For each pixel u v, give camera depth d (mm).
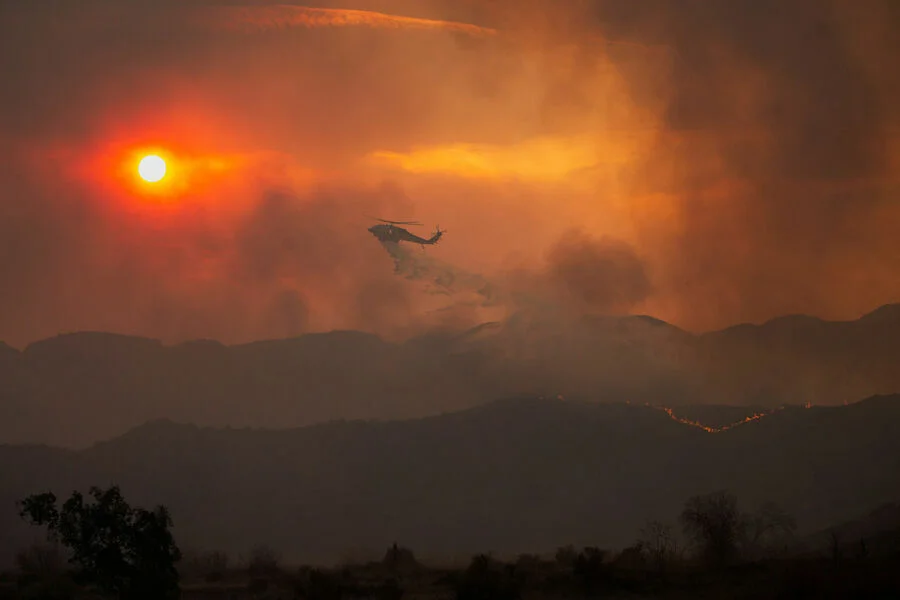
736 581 95438
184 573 116250
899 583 82250
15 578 109625
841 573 87188
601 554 103625
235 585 103250
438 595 94625
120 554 80500
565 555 119938
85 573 80375
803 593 84812
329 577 97250
